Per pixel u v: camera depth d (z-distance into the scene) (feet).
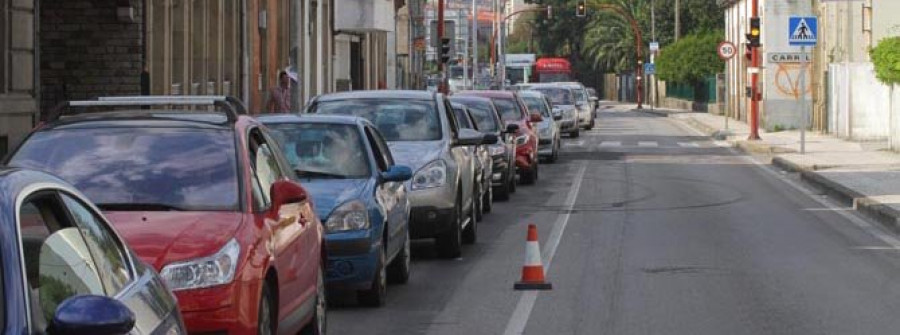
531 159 117.70
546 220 88.43
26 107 90.63
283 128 58.29
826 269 64.34
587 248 72.95
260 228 36.88
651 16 420.77
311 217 43.86
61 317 19.94
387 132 72.74
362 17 212.23
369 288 52.49
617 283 59.82
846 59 188.14
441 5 219.82
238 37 151.12
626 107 419.54
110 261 25.52
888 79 147.13
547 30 519.19
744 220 88.02
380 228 52.60
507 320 50.62
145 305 25.35
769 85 217.97
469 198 74.49
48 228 23.21
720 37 342.03
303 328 43.19
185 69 128.57
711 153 169.48
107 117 41.55
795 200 103.30
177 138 40.11
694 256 69.31
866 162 135.54
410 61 315.17
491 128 103.30
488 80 377.30
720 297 55.72
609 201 102.58
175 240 34.17
